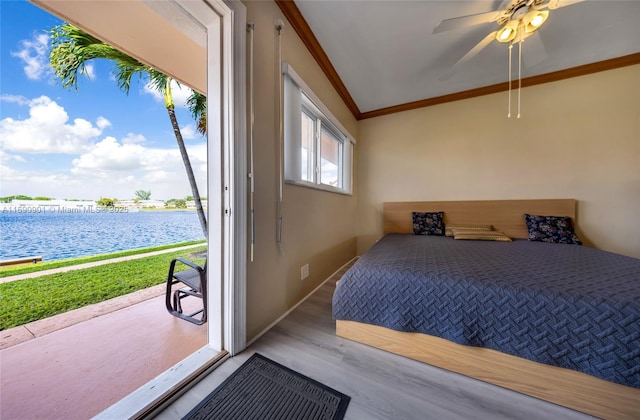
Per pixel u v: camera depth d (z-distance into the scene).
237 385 1.03
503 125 2.84
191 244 4.71
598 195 2.46
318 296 2.04
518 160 2.78
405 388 1.03
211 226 1.26
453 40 2.03
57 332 1.51
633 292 0.96
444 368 1.15
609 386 0.88
